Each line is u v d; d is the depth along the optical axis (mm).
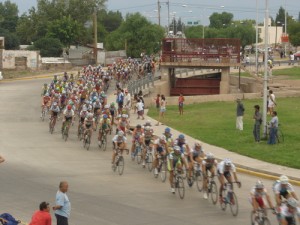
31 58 83000
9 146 31734
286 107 45250
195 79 61906
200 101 50438
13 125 39406
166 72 58844
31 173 25172
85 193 21688
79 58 95125
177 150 21219
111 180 23891
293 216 14367
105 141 30922
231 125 36938
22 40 121250
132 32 99500
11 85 66062
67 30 105062
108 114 32156
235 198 18594
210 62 57969
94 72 59156
